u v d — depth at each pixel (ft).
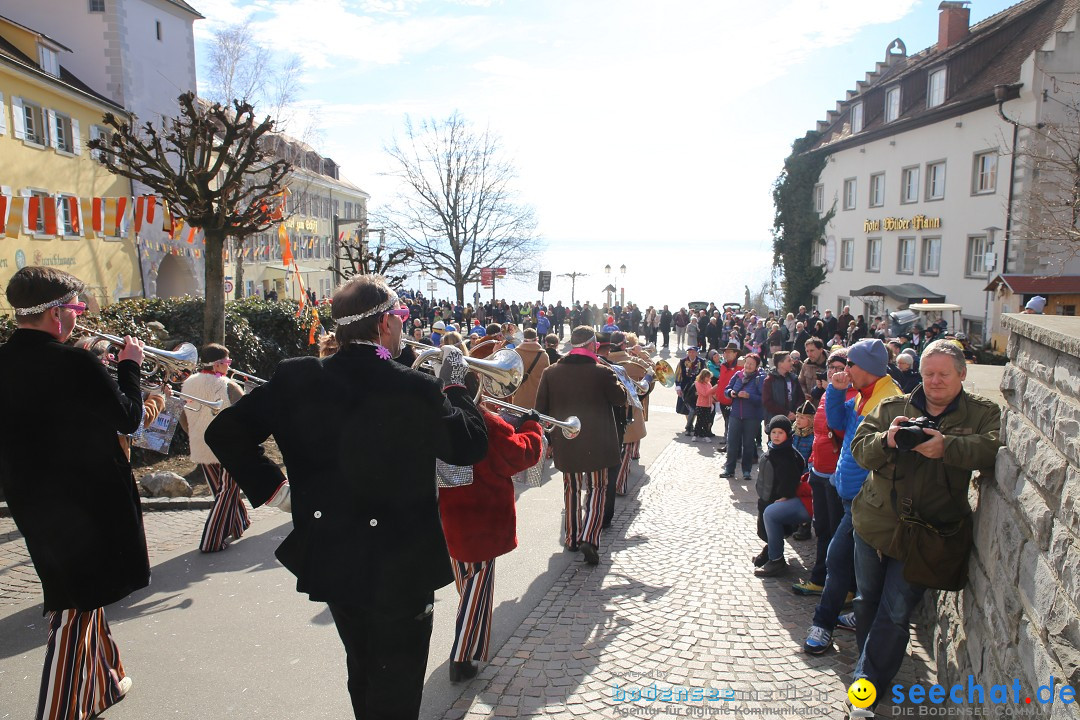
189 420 18.15
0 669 12.19
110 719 10.80
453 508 11.78
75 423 9.55
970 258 83.97
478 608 11.98
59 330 9.75
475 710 11.12
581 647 13.30
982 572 9.98
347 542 7.53
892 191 98.07
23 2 88.74
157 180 32.27
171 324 38.27
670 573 17.43
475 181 120.67
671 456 34.32
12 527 19.56
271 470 7.67
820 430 15.69
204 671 12.27
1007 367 9.76
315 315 45.39
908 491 10.63
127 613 14.60
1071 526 7.09
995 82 79.71
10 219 36.06
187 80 100.99
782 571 17.20
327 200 163.94
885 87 101.19
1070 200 47.21
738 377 29.30
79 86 84.17
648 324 100.89
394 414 7.55
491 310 117.91
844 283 110.83
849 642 13.50
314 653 12.92
